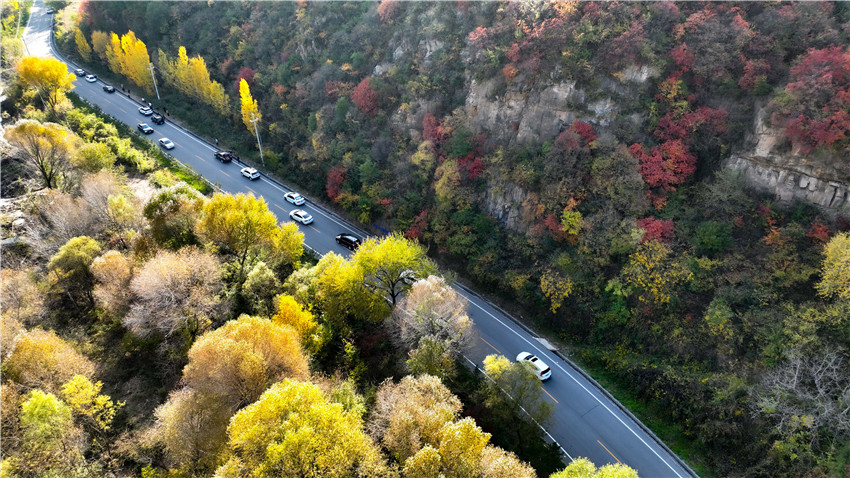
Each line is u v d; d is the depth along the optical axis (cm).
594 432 3481
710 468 3234
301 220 5697
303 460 2166
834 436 2912
